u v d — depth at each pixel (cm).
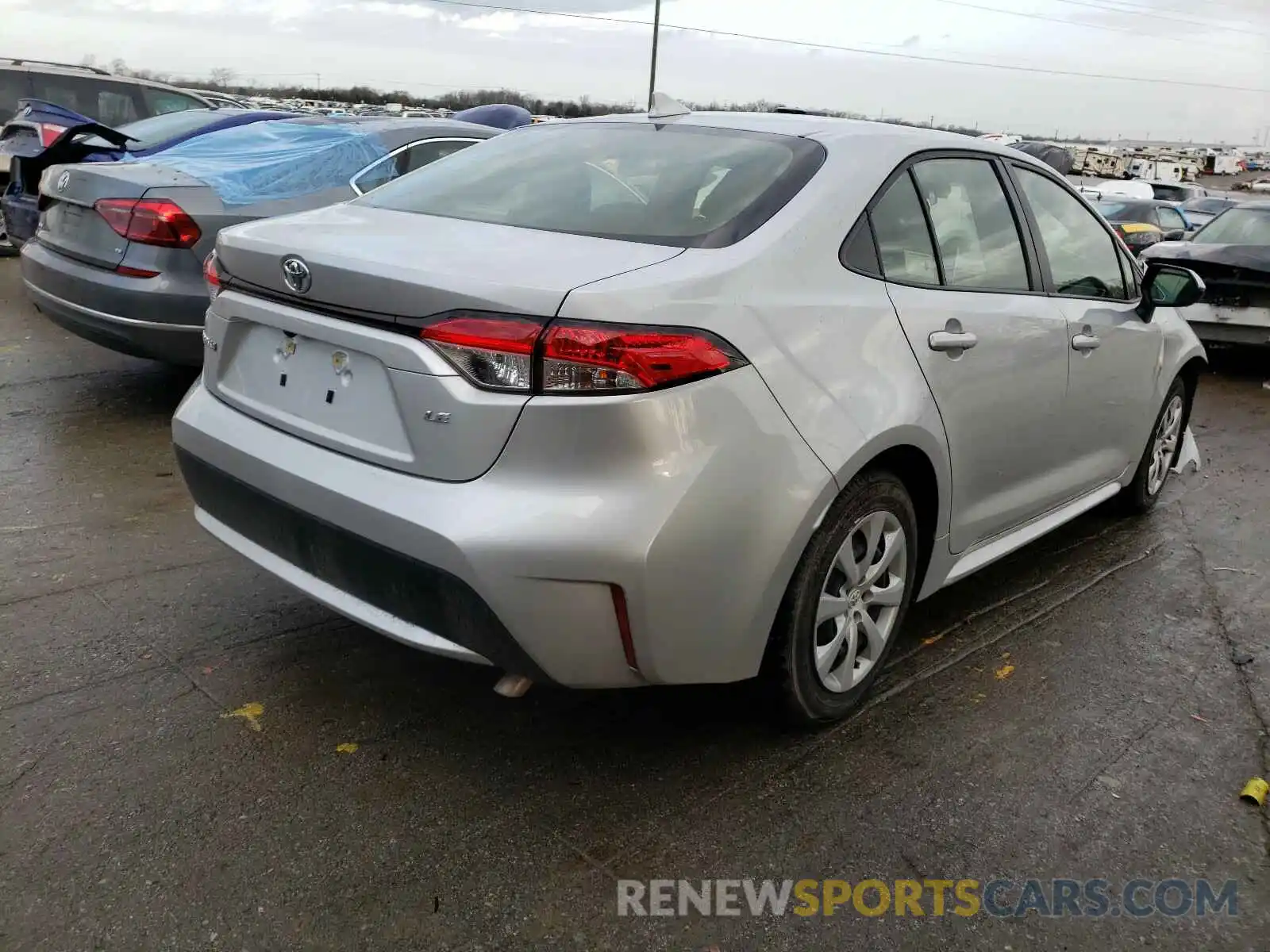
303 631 330
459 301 218
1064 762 284
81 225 526
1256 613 392
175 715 281
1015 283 343
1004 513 348
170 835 234
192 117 781
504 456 216
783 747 282
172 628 328
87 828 234
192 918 211
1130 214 1616
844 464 251
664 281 229
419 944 208
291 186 547
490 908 218
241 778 255
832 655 279
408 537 222
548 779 262
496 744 276
